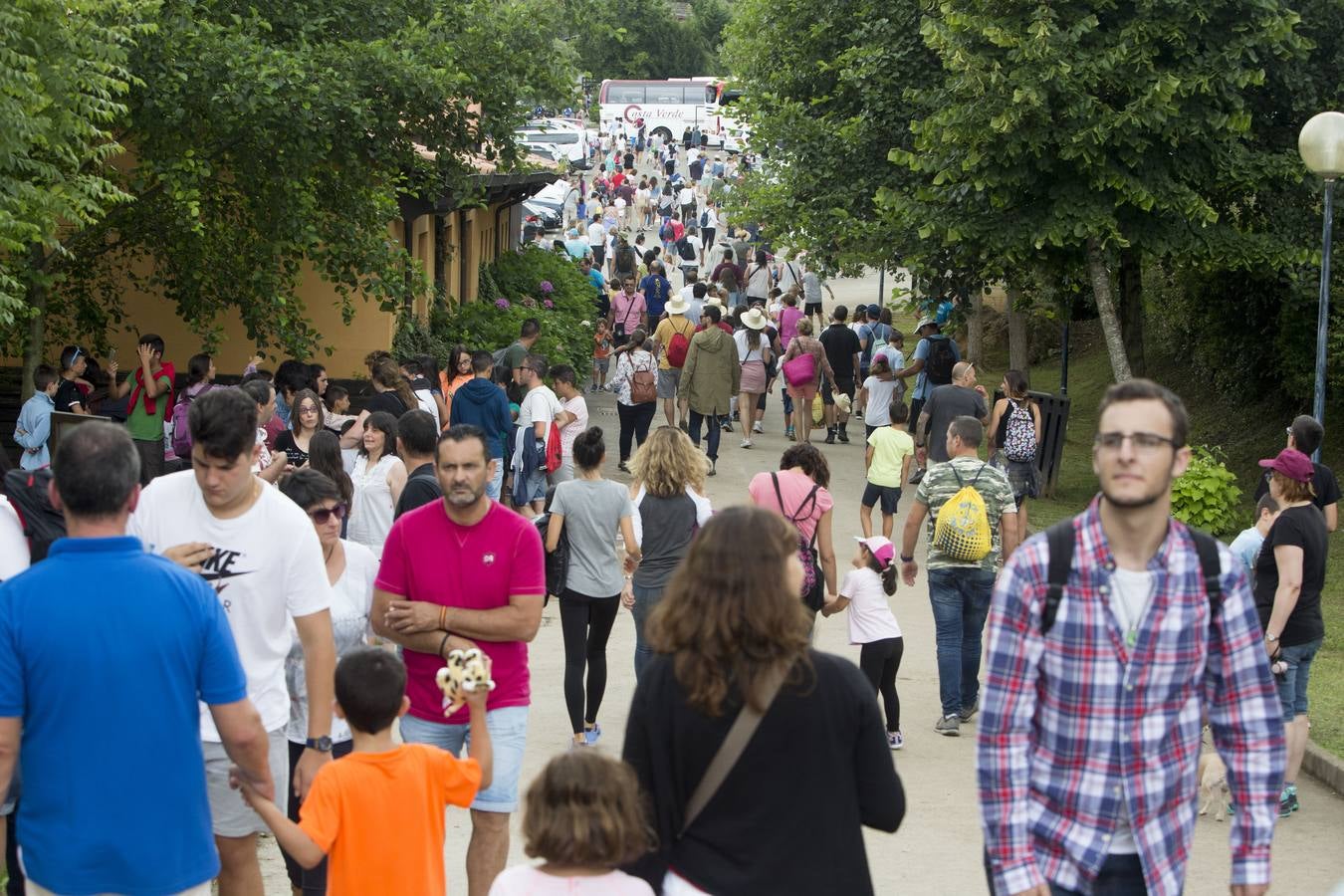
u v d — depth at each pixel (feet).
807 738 11.57
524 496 46.68
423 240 76.28
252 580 16.71
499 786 19.20
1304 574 24.75
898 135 68.23
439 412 49.34
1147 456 11.73
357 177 52.65
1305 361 59.88
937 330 66.18
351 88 47.73
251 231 52.75
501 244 111.34
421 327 70.49
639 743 11.88
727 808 11.58
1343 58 54.39
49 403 45.57
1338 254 56.24
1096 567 12.00
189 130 48.26
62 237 50.52
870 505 46.91
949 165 53.83
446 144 53.93
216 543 16.63
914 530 30.55
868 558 29.40
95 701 13.19
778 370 75.10
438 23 52.85
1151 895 11.97
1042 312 74.02
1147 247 53.57
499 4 54.65
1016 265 56.49
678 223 161.99
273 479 33.63
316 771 16.97
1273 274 56.49
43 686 13.17
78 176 38.60
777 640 11.44
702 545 11.79
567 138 205.36
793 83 76.69
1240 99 50.78
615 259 118.42
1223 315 71.00
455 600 19.08
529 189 103.86
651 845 11.78
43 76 35.83
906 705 33.40
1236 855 12.28
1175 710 12.10
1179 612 11.95
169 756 13.51
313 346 54.08
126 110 39.22
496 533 19.16
